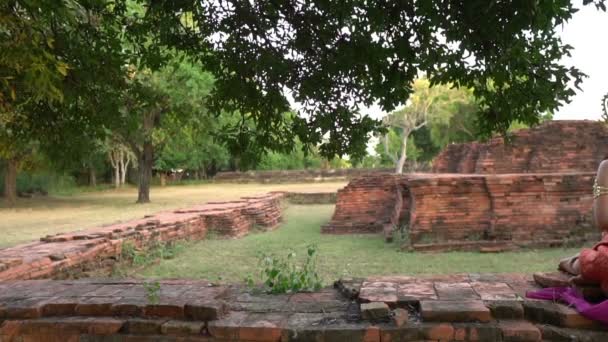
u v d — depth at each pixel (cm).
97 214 1975
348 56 544
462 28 462
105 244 898
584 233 1056
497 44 466
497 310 359
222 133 621
